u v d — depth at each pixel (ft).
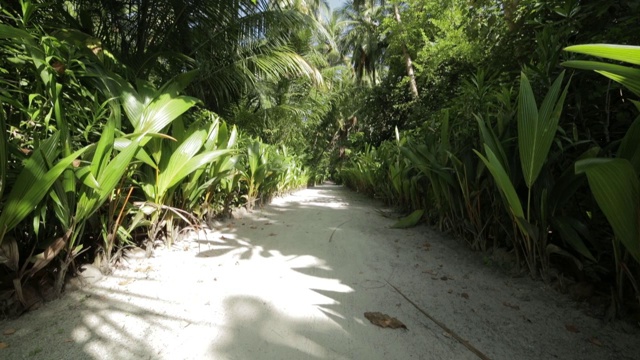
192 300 4.59
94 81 6.00
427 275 6.07
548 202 5.27
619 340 3.86
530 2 7.11
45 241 4.37
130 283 5.08
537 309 4.67
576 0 5.81
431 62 23.52
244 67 15.48
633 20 5.04
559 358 3.51
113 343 3.42
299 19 15.60
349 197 22.53
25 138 4.82
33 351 3.19
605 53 2.21
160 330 3.75
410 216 10.34
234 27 14.02
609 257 4.91
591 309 4.57
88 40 7.41
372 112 35.53
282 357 3.34
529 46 7.98
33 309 3.99
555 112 4.65
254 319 4.14
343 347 3.59
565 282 5.24
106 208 5.39
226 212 11.27
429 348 3.64
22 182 3.66
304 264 6.58
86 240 5.34
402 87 31.71
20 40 4.50
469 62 17.58
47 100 4.75
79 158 4.86
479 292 5.29
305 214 13.52
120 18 12.48
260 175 13.93
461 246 7.95
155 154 6.25
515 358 3.50
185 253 6.90
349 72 52.49
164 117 6.03
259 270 6.07
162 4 12.51
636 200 3.35
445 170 7.94
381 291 5.27
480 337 3.91
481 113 7.14
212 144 7.74
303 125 30.94
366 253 7.50
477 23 9.79
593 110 5.58
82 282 4.81
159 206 6.16
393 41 30.19
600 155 4.84
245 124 21.56
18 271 3.84
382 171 15.89
